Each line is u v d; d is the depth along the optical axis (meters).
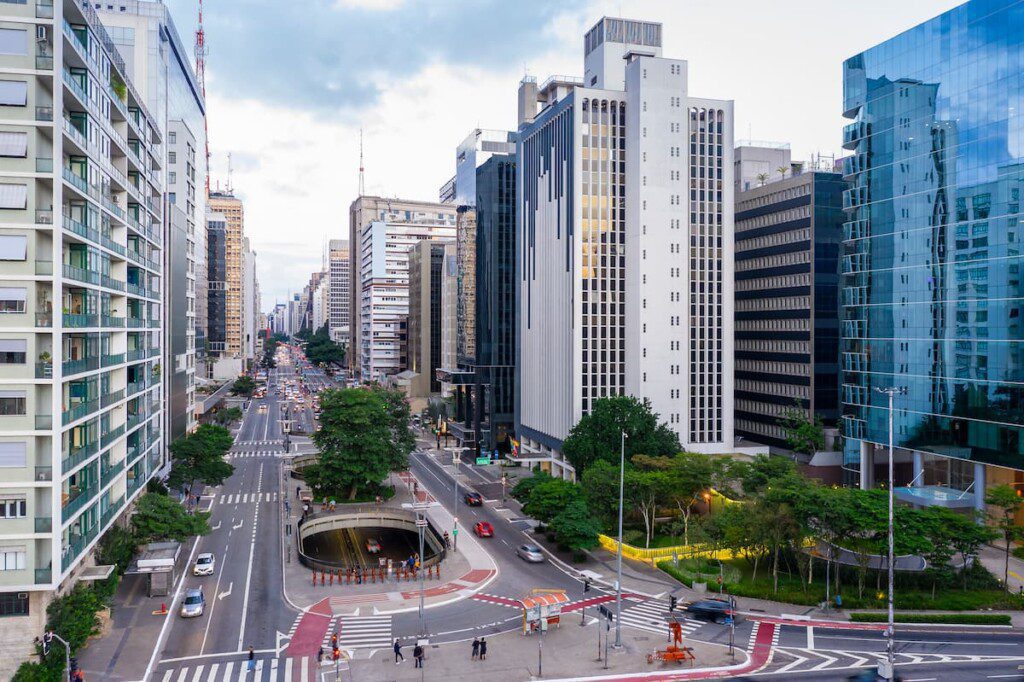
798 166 143.50
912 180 90.75
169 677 47.66
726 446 107.81
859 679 46.59
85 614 50.38
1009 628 55.97
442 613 60.53
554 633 55.88
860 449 99.19
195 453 93.44
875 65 96.94
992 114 79.75
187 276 122.56
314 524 89.25
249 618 58.84
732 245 108.25
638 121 105.69
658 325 105.56
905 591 62.81
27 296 48.56
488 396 140.88
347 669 49.12
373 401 104.50
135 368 75.38
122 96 69.50
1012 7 77.44
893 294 93.56
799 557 65.94
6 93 48.59
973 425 81.50
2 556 47.53
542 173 121.12
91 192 57.81
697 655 51.22
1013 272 77.00
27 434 48.00
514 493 88.38
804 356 115.75
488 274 140.62
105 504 61.69
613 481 77.75
